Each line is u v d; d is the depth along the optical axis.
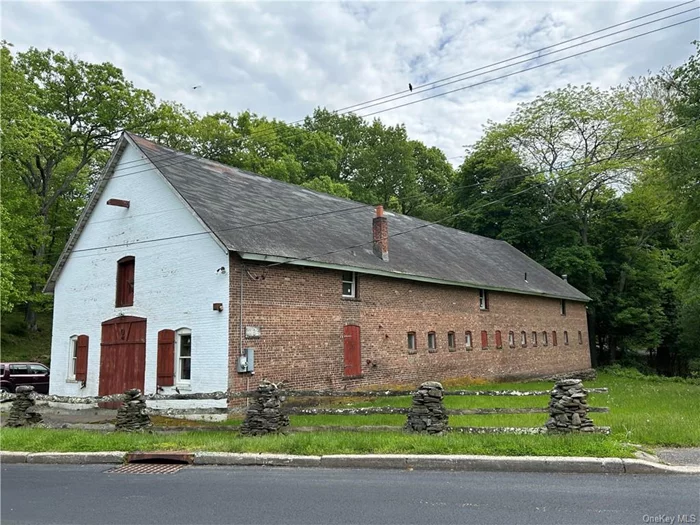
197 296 15.12
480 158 46.56
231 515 5.80
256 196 19.08
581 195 43.16
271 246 15.43
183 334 15.52
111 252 18.03
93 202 18.73
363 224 22.75
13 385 20.89
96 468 8.52
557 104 41.72
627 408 14.27
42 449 9.57
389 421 12.01
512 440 8.23
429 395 9.23
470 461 7.62
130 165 17.86
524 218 43.41
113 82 31.58
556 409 8.80
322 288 17.05
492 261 30.23
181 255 15.79
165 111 33.09
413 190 53.12
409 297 20.86
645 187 35.62
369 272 18.45
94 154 34.72
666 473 7.16
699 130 19.14
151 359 16.09
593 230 44.12
